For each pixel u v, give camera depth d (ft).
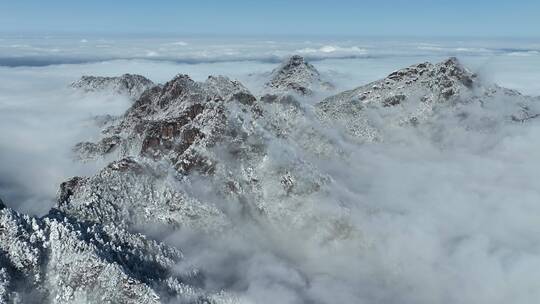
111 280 337.52
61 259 347.97
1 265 335.06
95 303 331.57
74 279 339.16
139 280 347.56
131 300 332.80
